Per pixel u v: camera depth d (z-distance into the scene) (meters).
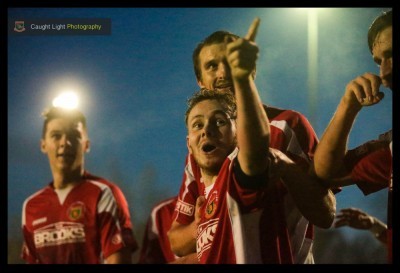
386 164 3.88
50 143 4.20
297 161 3.90
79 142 4.23
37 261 4.08
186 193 4.00
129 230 4.11
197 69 4.20
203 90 3.90
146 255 4.10
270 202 3.52
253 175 3.30
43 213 4.11
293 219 3.68
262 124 3.06
